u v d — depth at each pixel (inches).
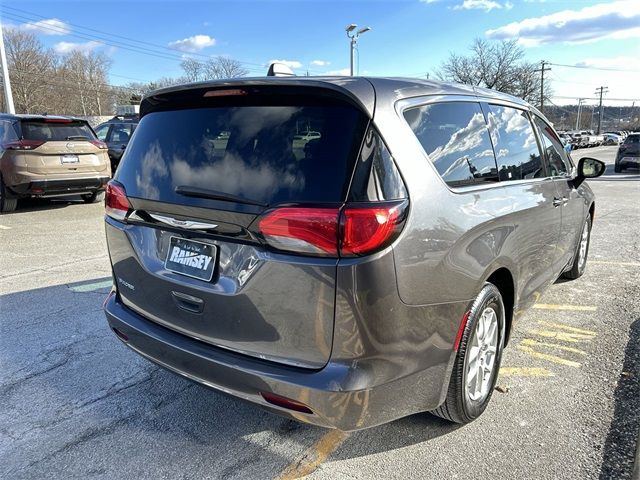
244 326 84.4
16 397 119.6
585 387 121.4
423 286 82.6
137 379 128.5
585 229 199.5
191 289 90.7
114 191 109.9
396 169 80.4
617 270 217.8
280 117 85.7
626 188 541.3
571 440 101.3
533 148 140.0
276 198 79.7
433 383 89.5
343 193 76.0
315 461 96.7
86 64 2999.5
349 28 953.5
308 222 75.8
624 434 102.6
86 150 372.2
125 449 100.7
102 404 117.0
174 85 98.4
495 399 116.8
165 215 95.7
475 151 106.7
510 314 120.3
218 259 86.7
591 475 91.0
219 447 101.3
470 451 98.6
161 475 93.1
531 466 93.9
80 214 369.1
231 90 90.7
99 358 139.6
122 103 3063.5
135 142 108.9
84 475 93.1
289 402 80.1
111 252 112.9
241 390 85.6
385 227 75.6
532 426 106.2
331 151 79.0
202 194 88.3
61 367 134.3
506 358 137.2
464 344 95.7
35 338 151.9
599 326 157.6
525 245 120.6
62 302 182.1
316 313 77.0
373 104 81.4
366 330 76.3
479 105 114.9
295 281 77.7
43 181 348.5
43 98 2662.4
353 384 76.6
